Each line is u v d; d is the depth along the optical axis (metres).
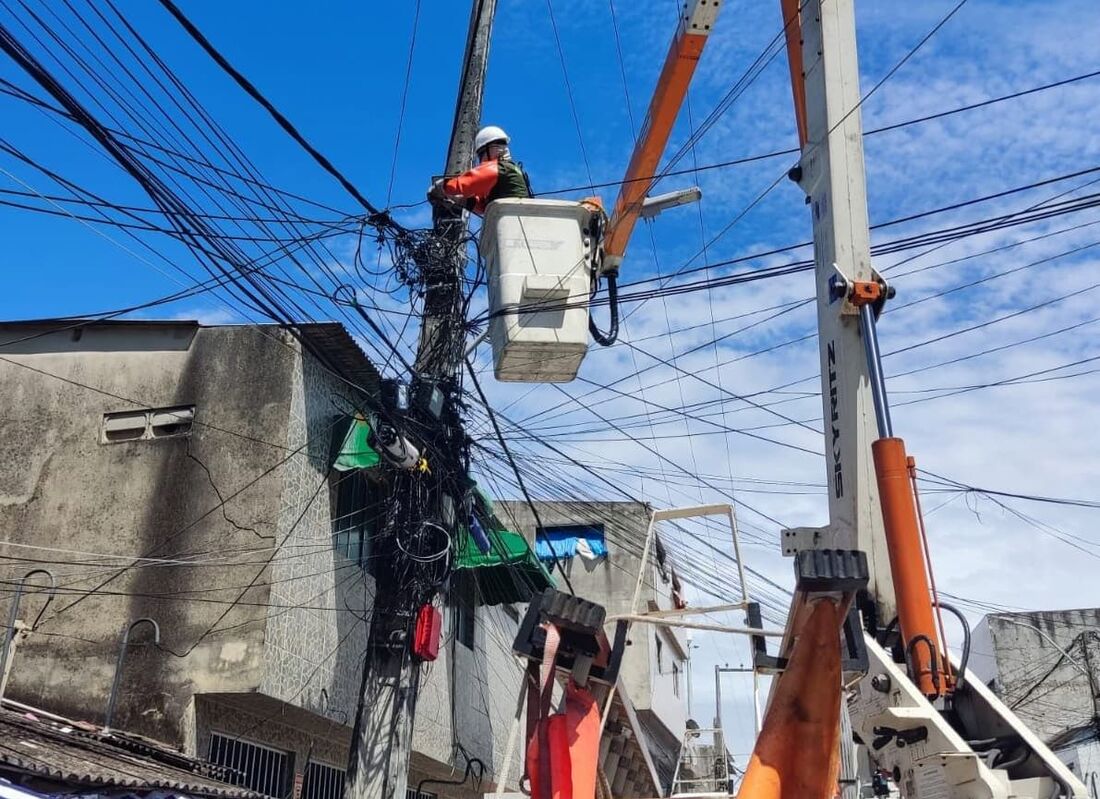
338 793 13.81
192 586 11.61
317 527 12.59
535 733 4.18
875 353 5.66
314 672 12.12
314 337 12.35
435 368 10.43
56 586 11.89
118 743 10.06
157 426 12.59
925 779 4.74
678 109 8.22
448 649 16.52
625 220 8.96
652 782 8.18
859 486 5.62
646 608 23.58
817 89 6.44
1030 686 23.14
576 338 8.00
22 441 12.69
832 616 3.89
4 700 10.53
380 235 9.74
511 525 24.30
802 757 3.78
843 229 6.04
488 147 9.34
